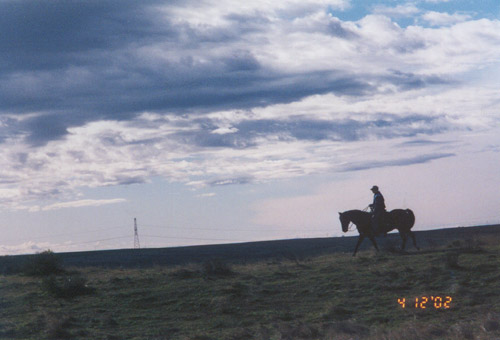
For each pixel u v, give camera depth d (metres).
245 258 51.12
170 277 31.17
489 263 28.38
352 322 20.17
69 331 22.05
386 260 32.03
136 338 21.08
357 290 26.42
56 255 37.78
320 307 24.56
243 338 20.11
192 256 59.22
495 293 23.97
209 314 24.56
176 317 24.34
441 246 36.91
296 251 56.97
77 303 26.86
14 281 33.41
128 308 25.94
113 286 29.70
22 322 23.72
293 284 28.38
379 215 34.94
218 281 29.69
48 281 28.94
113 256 67.69
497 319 17.02
